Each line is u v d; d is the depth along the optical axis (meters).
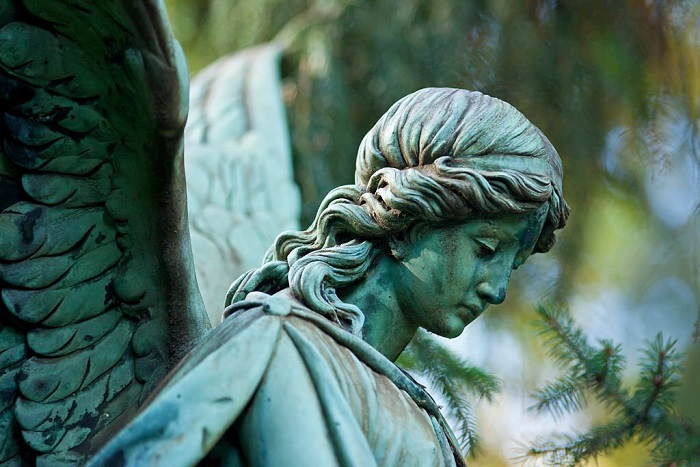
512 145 3.21
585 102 6.23
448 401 4.83
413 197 3.18
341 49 6.34
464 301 3.24
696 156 6.12
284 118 5.77
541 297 6.06
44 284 3.26
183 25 6.91
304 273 3.19
